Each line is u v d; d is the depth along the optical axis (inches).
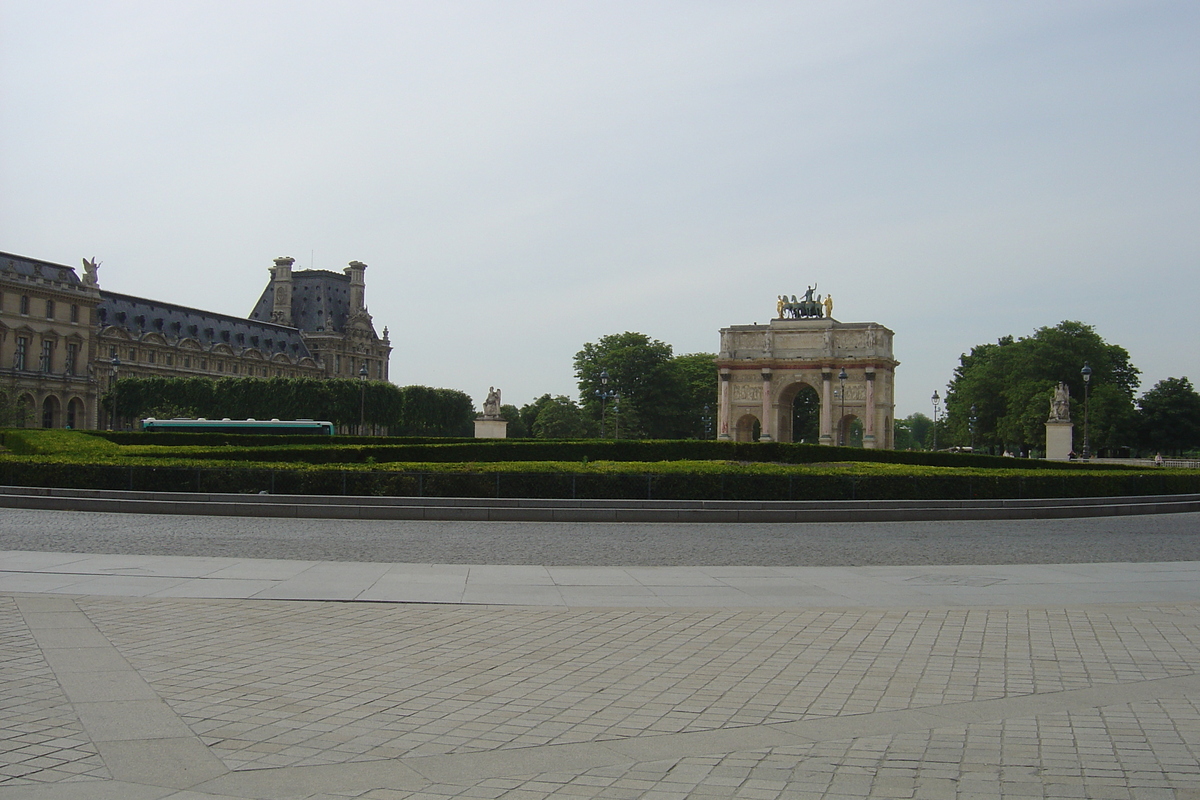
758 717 529.0
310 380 7716.5
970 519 1862.7
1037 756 469.1
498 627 762.8
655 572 1062.4
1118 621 808.3
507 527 1547.7
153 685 571.2
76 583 918.4
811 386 7190.0
